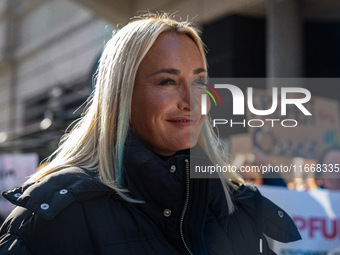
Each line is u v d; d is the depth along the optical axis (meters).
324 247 2.76
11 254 1.12
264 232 1.47
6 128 11.88
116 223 1.17
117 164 1.23
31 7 11.20
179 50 1.28
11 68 11.94
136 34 1.28
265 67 6.04
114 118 1.27
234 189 1.48
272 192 2.80
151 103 1.25
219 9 6.04
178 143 1.28
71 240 1.14
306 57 6.17
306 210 2.79
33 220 1.15
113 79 1.28
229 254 1.28
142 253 1.16
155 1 6.88
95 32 8.94
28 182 1.25
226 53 5.95
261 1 5.66
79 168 1.23
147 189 1.21
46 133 7.25
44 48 10.66
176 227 1.22
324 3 5.68
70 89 9.21
